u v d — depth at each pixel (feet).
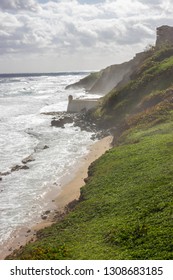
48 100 439.63
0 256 86.58
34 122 271.69
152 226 70.23
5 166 159.33
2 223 105.09
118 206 85.25
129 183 96.22
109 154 128.47
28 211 112.27
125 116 202.49
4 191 129.49
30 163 161.58
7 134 228.43
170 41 341.82
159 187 86.69
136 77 243.40
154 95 190.60
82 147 184.34
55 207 112.88
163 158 106.42
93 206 90.17
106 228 76.07
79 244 72.59
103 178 106.93
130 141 139.03
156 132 138.31
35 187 131.85
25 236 96.12
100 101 278.46
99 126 223.10
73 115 279.90
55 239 78.54
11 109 355.15
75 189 124.26
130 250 64.95
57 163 158.92
